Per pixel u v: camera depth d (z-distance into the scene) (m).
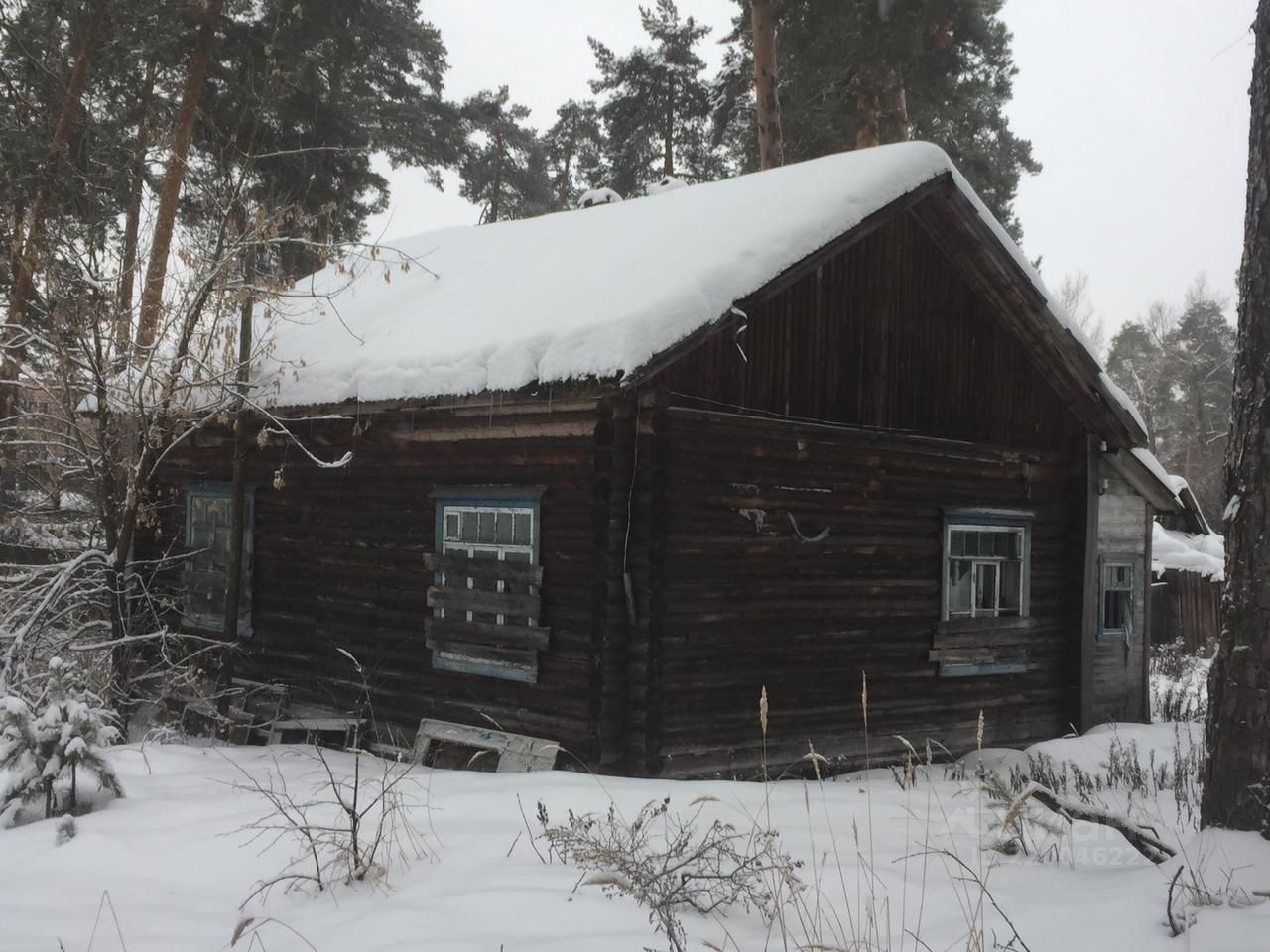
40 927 4.40
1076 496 11.85
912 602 10.12
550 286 9.77
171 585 12.37
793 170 10.78
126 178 12.75
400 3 23.55
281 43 17.98
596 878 4.29
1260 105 5.05
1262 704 4.76
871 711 9.70
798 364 9.27
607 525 8.13
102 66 16.89
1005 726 11.05
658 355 7.57
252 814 6.07
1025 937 4.05
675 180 13.23
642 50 28.69
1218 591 20.28
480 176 31.80
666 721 8.17
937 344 10.52
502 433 8.93
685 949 3.78
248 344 10.07
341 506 10.48
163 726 10.21
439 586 9.31
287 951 3.99
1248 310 5.00
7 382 9.84
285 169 18.45
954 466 10.62
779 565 9.01
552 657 8.45
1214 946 3.74
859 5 16.53
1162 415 52.06
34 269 9.88
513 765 8.30
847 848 5.47
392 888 4.67
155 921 4.45
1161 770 8.69
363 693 9.98
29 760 6.06
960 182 9.93
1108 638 12.62
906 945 4.02
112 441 10.42
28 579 9.88
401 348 9.76
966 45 17.31
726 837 4.69
